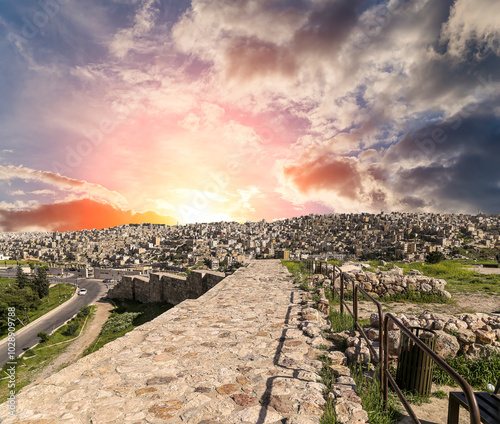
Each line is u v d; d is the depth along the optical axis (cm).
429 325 671
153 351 662
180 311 1057
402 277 1312
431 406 479
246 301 1212
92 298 8812
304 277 1742
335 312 965
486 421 333
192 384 500
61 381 516
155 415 409
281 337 742
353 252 12088
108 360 612
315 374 525
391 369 572
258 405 426
